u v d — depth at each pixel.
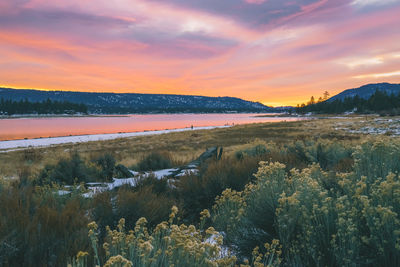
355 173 3.04
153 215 3.86
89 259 2.15
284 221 2.47
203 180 5.40
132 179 7.09
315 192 2.61
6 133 73.62
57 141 49.06
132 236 2.01
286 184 3.33
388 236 1.90
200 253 1.72
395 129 40.50
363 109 161.25
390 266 1.89
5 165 18.45
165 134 57.53
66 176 7.69
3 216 2.66
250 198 3.51
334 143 8.08
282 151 8.84
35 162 20.05
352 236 2.02
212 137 46.19
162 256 1.88
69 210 3.14
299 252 2.35
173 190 5.82
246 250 2.81
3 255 2.10
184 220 4.43
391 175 2.21
